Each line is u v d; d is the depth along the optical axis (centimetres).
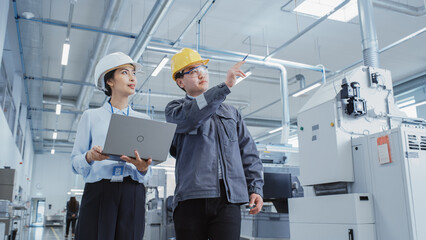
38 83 893
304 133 295
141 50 640
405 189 221
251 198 139
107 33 620
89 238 119
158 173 530
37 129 1376
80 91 991
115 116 111
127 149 114
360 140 258
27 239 855
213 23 724
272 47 826
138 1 634
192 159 131
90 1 625
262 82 1012
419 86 952
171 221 496
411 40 783
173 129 120
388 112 285
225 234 123
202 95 125
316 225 267
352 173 261
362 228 234
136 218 125
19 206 484
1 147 685
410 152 225
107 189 122
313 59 884
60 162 1877
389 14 690
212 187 125
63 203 1823
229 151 135
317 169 278
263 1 652
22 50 713
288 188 340
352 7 599
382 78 289
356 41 793
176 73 148
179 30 743
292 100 1173
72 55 832
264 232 321
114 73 138
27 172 1379
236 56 714
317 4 592
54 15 664
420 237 215
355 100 265
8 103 784
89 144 134
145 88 1062
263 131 1522
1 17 487
